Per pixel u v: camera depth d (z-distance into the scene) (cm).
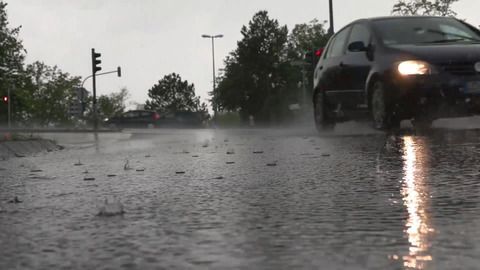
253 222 308
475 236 261
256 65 7812
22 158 844
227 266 219
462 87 945
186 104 12294
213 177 518
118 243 263
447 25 1075
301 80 6512
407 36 1046
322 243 253
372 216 315
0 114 6356
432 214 317
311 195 399
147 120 4581
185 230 290
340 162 607
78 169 638
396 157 633
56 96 9194
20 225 312
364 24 1117
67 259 235
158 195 417
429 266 212
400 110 981
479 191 394
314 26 6838
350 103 1123
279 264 220
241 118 8006
